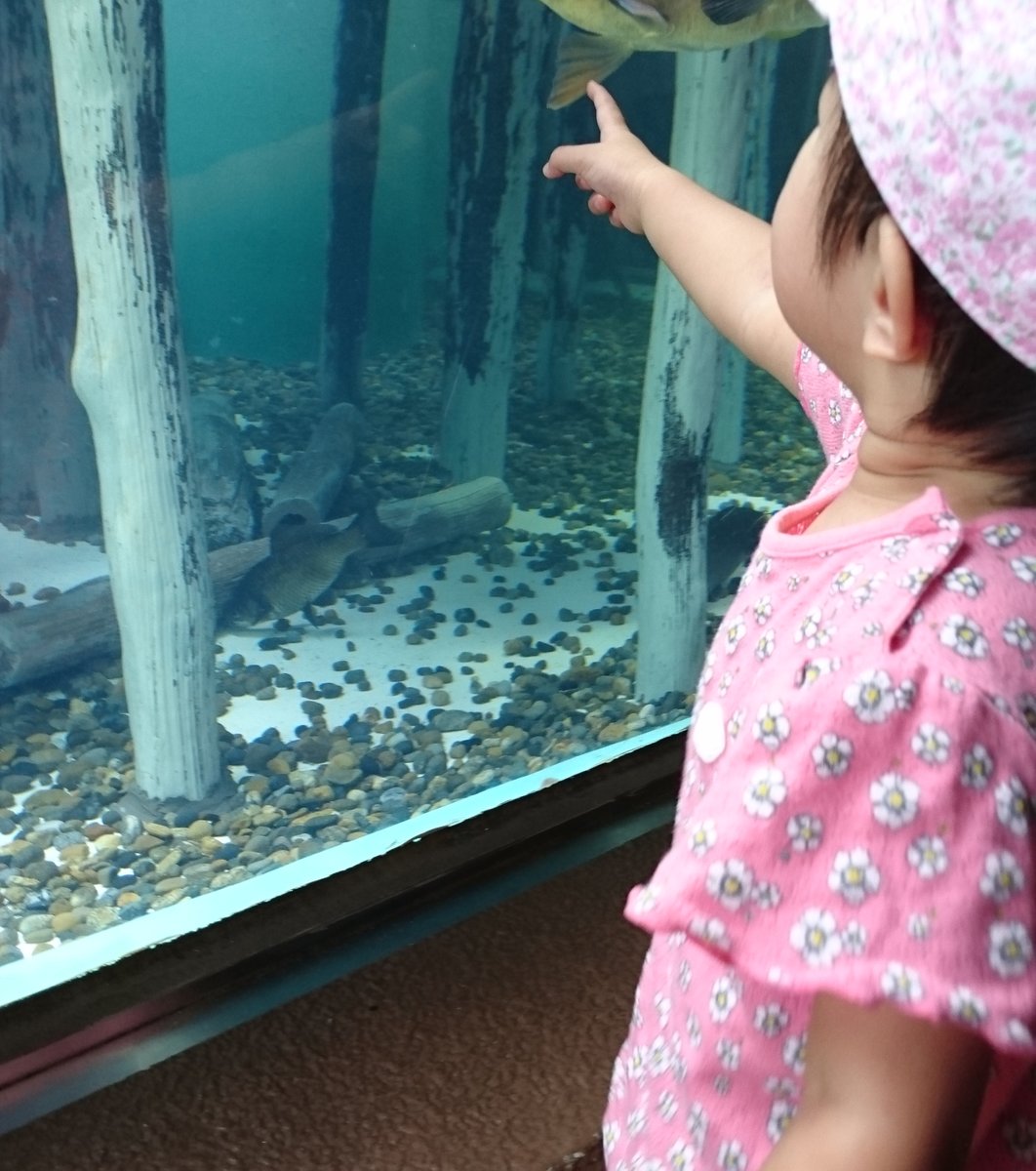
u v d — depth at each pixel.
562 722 2.24
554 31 1.99
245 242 1.89
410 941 1.23
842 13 0.39
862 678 0.40
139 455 1.75
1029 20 0.33
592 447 2.44
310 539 2.16
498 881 1.33
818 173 0.42
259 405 2.03
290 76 1.81
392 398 2.18
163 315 1.71
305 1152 0.98
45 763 1.90
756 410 2.57
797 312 0.44
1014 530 0.42
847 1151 0.39
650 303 2.29
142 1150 0.97
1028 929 0.38
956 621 0.40
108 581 1.86
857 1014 0.39
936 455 0.43
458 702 2.20
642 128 2.17
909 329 0.38
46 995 1.09
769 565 0.49
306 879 1.73
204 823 1.88
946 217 0.36
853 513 0.46
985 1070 0.40
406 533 2.29
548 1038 1.11
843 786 0.40
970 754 0.38
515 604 2.45
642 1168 0.60
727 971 0.53
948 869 0.38
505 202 2.13
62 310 1.64
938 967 0.37
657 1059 0.60
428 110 1.99
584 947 1.24
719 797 0.43
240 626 2.14
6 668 1.84
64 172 1.55
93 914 1.65
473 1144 1.00
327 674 2.19
